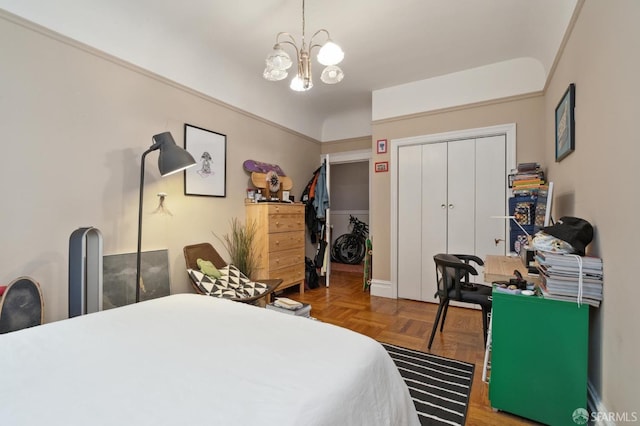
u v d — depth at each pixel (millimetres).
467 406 1612
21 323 1646
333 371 838
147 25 2373
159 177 2566
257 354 936
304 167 4590
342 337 1091
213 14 2320
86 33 2047
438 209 3490
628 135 1127
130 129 2332
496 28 2506
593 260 1369
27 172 1796
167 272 2590
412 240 3633
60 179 1939
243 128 3471
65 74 1955
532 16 2312
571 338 1401
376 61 3074
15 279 1675
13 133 1739
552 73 2486
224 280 2699
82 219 2049
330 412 685
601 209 1389
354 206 7027
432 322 2873
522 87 3016
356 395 792
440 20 2404
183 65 2734
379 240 3840
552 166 2539
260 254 3393
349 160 4766
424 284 3566
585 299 1379
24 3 1764
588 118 1573
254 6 2229
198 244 2873
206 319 1257
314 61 3086
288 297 3748
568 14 1888
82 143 2047
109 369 840
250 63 3123
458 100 3326
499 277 1779
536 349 1467
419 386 1795
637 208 1059
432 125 3484
